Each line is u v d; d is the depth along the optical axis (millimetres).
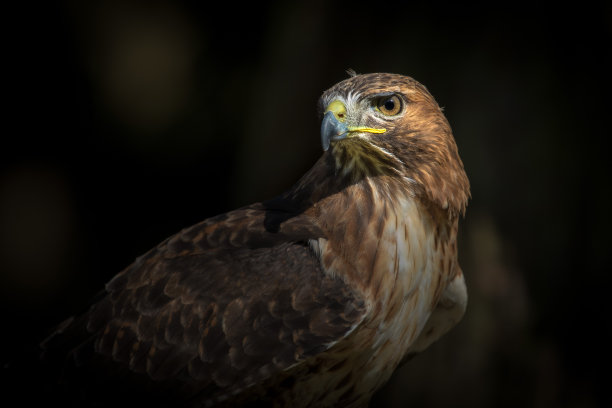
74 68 17328
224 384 6543
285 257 6664
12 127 17297
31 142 17484
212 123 16062
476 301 11422
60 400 6902
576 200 11531
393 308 6613
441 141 6805
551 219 11484
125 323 6836
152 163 16828
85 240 17500
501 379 11328
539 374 11305
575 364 11453
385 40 12469
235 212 7324
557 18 11688
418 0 12289
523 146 11633
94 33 17266
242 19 15836
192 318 6656
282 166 13031
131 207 17328
